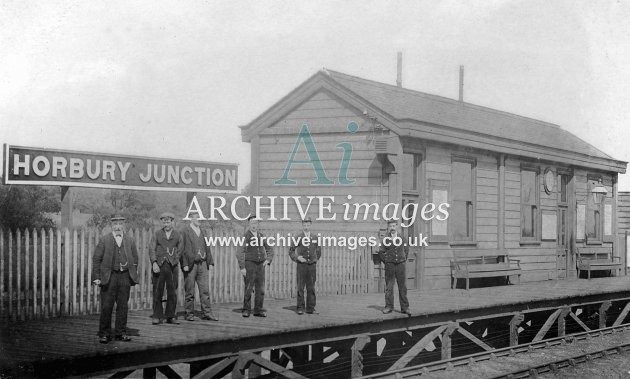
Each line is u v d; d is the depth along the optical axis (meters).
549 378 11.63
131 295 12.10
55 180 11.30
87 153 11.73
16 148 10.92
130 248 8.84
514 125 22.62
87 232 11.38
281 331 9.79
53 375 7.59
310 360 13.12
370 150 16.45
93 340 8.64
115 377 8.59
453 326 13.07
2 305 10.16
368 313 12.09
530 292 16.95
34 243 10.43
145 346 8.20
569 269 23.08
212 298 13.45
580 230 23.77
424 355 15.00
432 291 16.73
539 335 15.63
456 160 18.12
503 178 19.72
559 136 24.64
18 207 20.59
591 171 24.55
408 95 19.62
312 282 11.95
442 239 17.55
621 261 26.14
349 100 16.62
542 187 21.81
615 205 26.14
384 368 14.02
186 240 10.78
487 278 19.39
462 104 21.98
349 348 13.57
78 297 11.24
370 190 16.42
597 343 15.62
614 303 20.78
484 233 19.12
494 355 13.48
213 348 9.05
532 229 21.53
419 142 16.83
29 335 9.01
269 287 14.67
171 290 10.42
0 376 7.23
